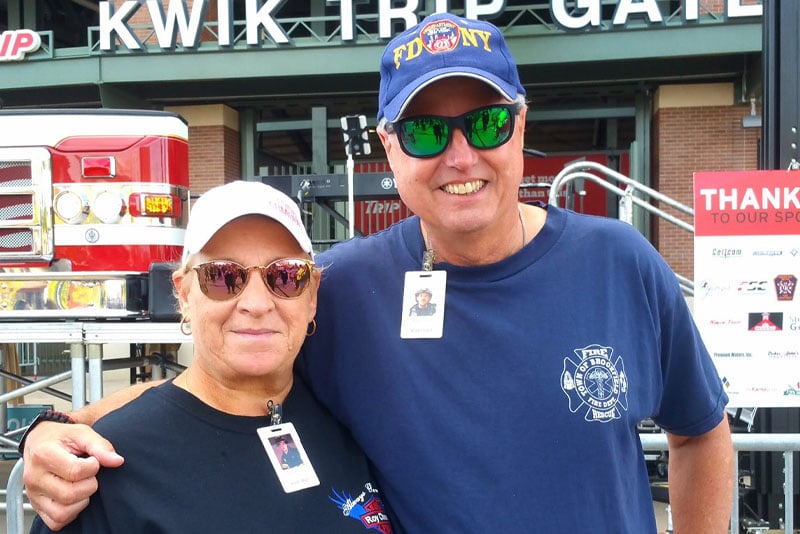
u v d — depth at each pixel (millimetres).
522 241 1721
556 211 1759
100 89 11133
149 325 3965
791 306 3730
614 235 1717
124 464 1412
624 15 10094
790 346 3736
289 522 1444
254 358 1493
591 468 1545
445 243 1689
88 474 1359
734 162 11250
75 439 1419
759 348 3750
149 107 12195
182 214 4730
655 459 5000
